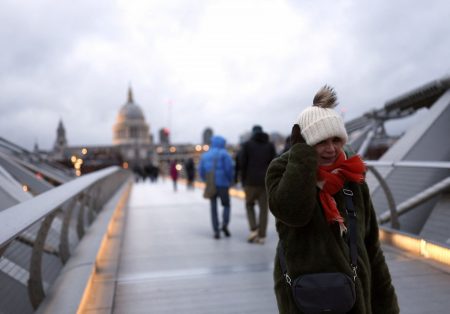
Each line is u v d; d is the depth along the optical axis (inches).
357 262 71.1
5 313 132.0
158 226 363.3
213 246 271.0
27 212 108.6
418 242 212.4
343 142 73.0
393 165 230.4
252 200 278.5
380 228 249.8
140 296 172.2
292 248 70.6
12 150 531.5
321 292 65.2
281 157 75.7
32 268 135.7
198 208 498.3
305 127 71.9
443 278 175.3
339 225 70.4
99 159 4284.0
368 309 71.5
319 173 70.6
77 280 156.9
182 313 152.7
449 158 439.8
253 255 241.3
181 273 206.1
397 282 172.4
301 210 66.4
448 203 286.0
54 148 7662.4
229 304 160.7
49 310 127.3
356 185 75.3
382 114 716.0
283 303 72.7
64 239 192.4
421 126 459.5
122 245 280.5
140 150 7367.1
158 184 1441.9
